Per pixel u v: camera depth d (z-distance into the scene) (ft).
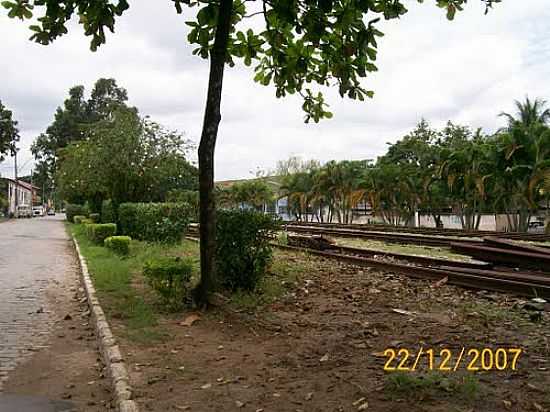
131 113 91.09
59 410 15.25
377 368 16.16
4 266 50.24
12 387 17.26
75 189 113.29
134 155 85.40
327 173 145.07
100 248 58.70
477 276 30.01
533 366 16.10
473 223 109.09
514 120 98.63
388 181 128.26
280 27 26.61
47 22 23.27
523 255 33.50
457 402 13.35
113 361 17.87
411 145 147.95
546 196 88.02
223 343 19.83
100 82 236.43
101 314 25.27
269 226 28.45
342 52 25.00
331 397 14.07
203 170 25.30
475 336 19.60
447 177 105.91
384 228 99.30
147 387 15.48
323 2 20.98
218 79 24.95
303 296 28.25
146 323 22.90
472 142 109.29
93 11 22.13
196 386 15.44
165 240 59.16
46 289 36.63
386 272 36.24
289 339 19.92
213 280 25.62
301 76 29.73
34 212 278.26
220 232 27.81
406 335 20.01
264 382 15.48
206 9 25.12
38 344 22.40
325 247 51.90
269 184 201.77
